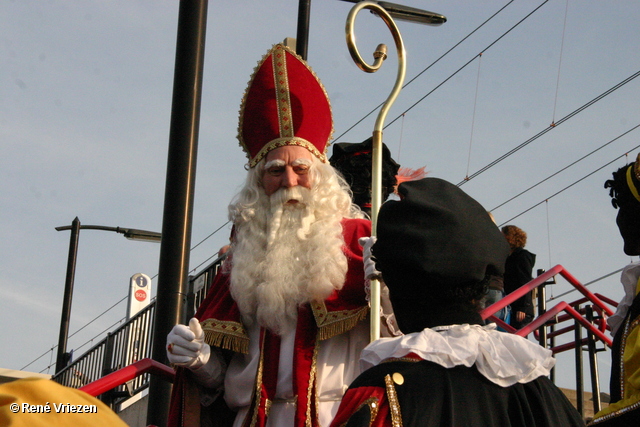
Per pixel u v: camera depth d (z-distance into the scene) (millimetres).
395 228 2053
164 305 4875
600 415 2863
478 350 1960
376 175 3270
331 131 3881
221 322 3414
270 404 3213
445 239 2006
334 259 3396
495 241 2072
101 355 11047
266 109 3770
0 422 934
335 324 3270
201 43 5297
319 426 3139
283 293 3357
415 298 2055
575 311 5449
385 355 2061
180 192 5051
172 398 3350
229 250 3734
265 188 3689
